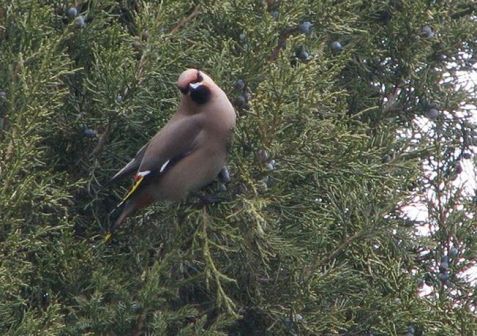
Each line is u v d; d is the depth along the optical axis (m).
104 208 13.53
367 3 15.05
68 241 12.28
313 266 12.88
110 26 13.38
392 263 13.34
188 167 12.37
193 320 13.18
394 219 13.84
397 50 15.07
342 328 12.85
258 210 11.84
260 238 12.23
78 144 13.13
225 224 12.15
